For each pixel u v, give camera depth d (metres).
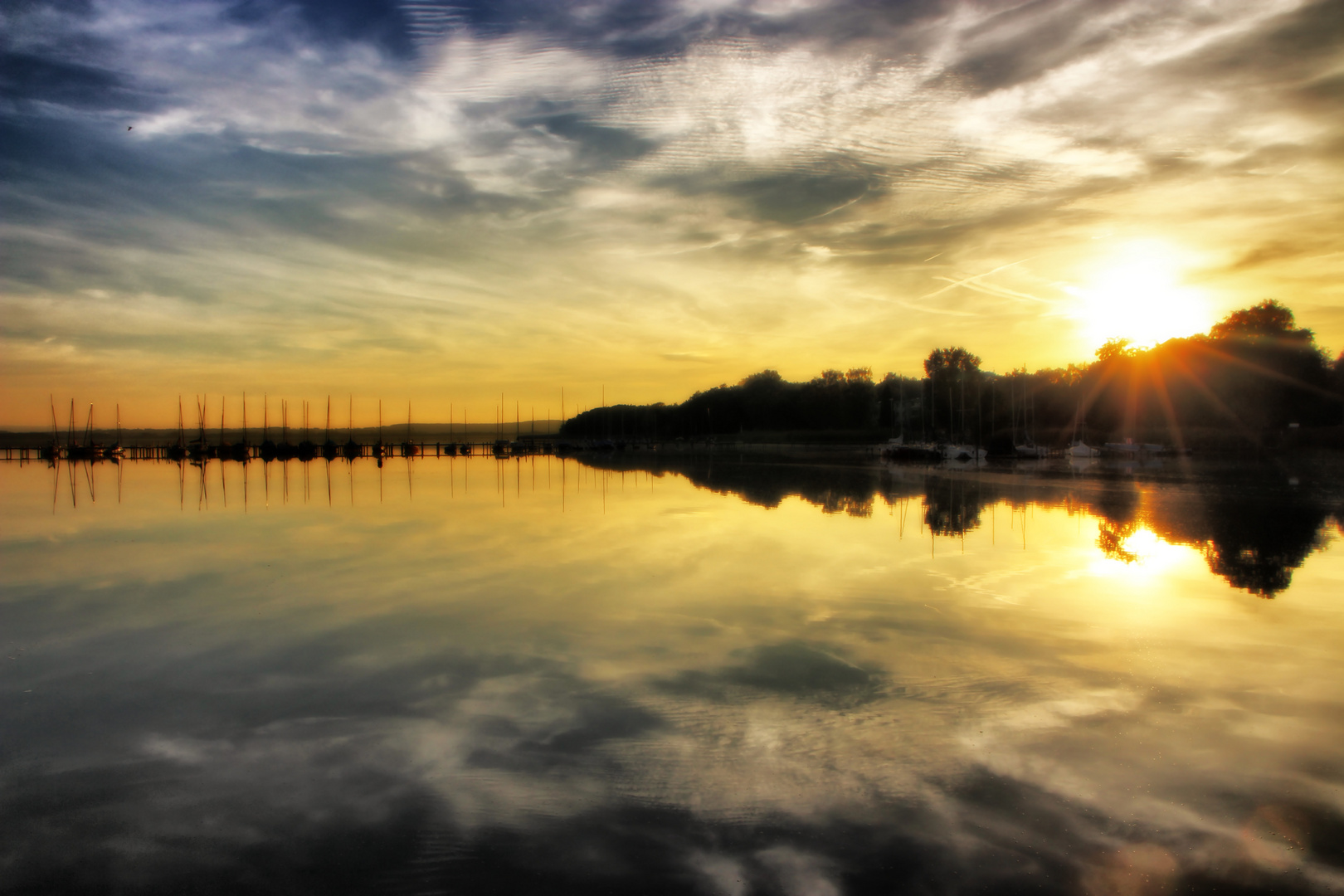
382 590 17.64
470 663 12.24
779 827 7.28
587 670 11.80
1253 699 10.20
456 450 126.88
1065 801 7.62
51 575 19.94
